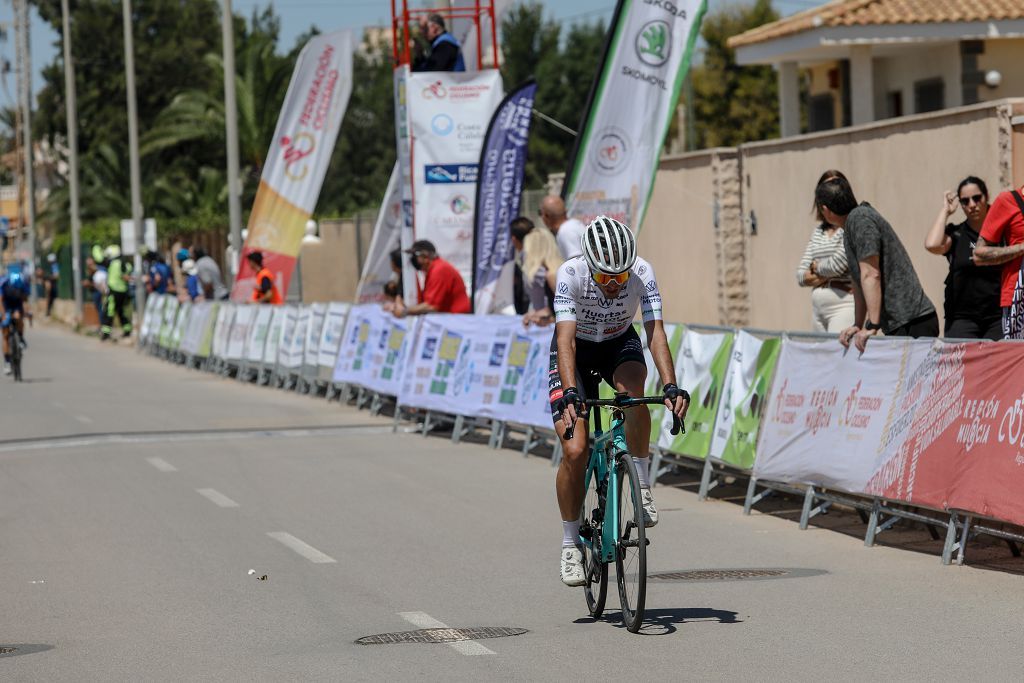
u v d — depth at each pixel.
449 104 26.22
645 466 10.57
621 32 21.25
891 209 23.66
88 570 13.10
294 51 79.94
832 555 13.14
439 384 23.52
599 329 10.59
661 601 11.28
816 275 16.95
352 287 51.09
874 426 13.72
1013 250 13.34
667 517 15.62
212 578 12.58
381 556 13.48
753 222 28.97
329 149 36.84
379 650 9.84
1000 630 9.89
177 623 10.86
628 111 21.42
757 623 10.37
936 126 22.09
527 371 21.05
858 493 13.77
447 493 17.55
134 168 58.66
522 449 21.86
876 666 9.00
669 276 32.62
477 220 24.66
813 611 10.72
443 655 9.64
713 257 30.34
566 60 88.88
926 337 13.41
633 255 9.88
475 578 12.38
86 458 21.58
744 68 90.00
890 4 35.75
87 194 89.06
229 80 43.38
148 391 34.19
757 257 28.98
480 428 24.55
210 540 14.53
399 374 25.97
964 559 12.64
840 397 14.35
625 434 10.53
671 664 9.22
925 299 14.71
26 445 23.38
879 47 36.97
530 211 36.72
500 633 10.30
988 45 35.62
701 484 16.84
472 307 24.98
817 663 9.12
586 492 11.05
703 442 16.94
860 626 10.16
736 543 13.91
